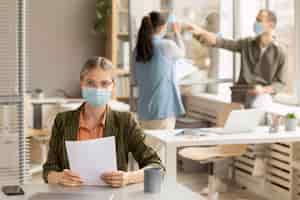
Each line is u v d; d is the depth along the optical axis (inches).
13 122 166.7
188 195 109.3
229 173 259.8
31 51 301.6
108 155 115.3
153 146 207.2
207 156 217.0
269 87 238.8
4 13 165.5
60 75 306.8
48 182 117.8
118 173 113.8
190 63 275.4
